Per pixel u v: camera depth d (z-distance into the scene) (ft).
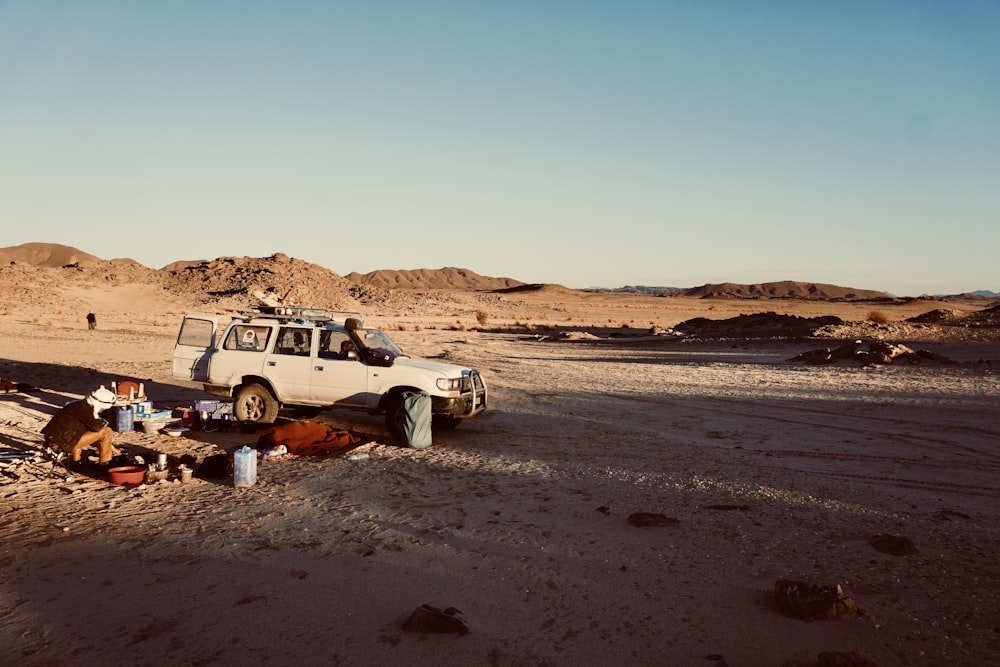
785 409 52.95
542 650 14.56
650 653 14.44
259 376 42.22
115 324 191.83
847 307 629.51
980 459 35.04
